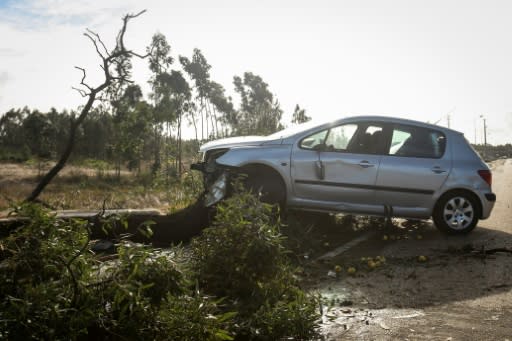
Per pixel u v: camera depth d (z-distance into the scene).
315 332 4.45
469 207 8.70
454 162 8.75
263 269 4.98
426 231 9.09
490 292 5.61
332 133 8.70
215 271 5.09
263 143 8.60
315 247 7.63
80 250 3.88
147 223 4.24
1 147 56.84
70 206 14.23
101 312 3.58
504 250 7.31
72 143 14.23
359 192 8.53
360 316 4.87
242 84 77.12
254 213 5.36
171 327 3.62
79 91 14.13
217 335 3.70
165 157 17.50
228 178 8.07
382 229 9.12
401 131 8.84
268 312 4.35
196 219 8.10
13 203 3.97
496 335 4.38
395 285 5.91
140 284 3.57
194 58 63.88
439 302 5.30
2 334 3.20
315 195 8.51
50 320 3.34
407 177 8.58
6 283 3.62
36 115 47.31
